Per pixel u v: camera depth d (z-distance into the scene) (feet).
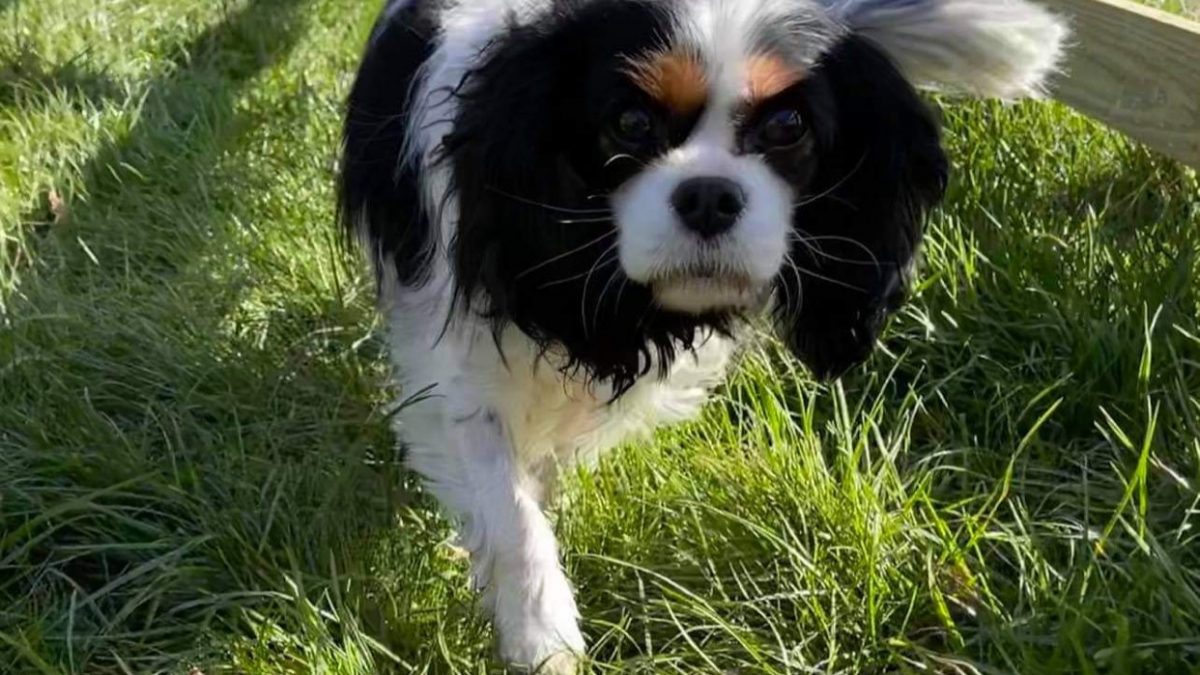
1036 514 3.25
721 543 3.14
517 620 2.94
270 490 3.22
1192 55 3.79
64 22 5.54
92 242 4.13
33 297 3.79
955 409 3.57
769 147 2.72
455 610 3.03
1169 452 3.31
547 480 3.36
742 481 3.22
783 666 2.91
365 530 3.17
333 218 4.11
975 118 4.27
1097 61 3.98
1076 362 3.55
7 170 4.37
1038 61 2.98
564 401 3.15
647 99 2.65
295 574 2.94
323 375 3.63
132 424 3.48
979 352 3.62
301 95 5.09
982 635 2.92
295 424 3.45
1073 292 3.67
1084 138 4.27
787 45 2.68
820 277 2.93
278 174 4.50
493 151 2.78
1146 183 4.10
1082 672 2.77
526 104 2.74
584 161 2.74
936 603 2.94
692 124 2.67
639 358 3.02
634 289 2.83
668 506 3.22
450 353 3.07
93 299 3.81
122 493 3.21
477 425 3.09
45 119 4.66
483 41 2.91
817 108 2.73
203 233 4.16
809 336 3.04
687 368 3.24
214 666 2.87
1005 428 3.48
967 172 4.11
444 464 3.10
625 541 3.16
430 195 3.05
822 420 3.53
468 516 3.05
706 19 2.64
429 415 3.12
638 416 3.29
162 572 3.07
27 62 5.16
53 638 2.95
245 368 3.60
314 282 3.93
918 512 3.29
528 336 2.94
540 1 2.78
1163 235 3.91
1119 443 3.38
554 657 2.90
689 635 2.97
